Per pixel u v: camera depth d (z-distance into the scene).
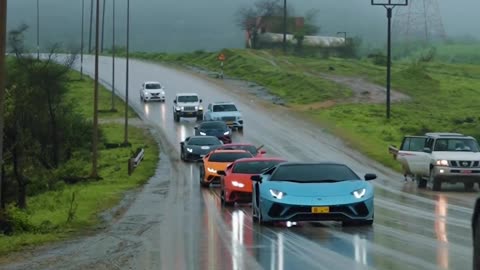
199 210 62.56
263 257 35.03
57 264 34.41
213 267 32.50
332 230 45.91
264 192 47.88
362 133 168.12
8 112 73.06
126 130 153.50
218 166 88.19
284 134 166.12
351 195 46.75
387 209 62.97
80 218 55.41
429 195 79.75
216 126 149.38
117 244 41.59
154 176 107.06
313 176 49.19
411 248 37.53
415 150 94.38
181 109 190.38
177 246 39.97
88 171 115.81
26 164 95.81
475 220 24.12
